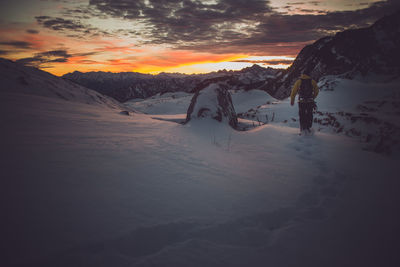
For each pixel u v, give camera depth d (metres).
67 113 5.97
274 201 2.49
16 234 1.38
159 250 1.52
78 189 2.07
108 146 3.51
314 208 2.42
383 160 4.16
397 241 1.89
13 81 8.27
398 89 14.00
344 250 1.75
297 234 1.91
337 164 3.90
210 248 1.61
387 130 6.06
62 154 2.83
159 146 3.96
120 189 2.23
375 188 2.98
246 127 8.56
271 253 1.63
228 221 1.97
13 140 3.05
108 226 1.64
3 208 1.60
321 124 8.32
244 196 2.51
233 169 3.37
